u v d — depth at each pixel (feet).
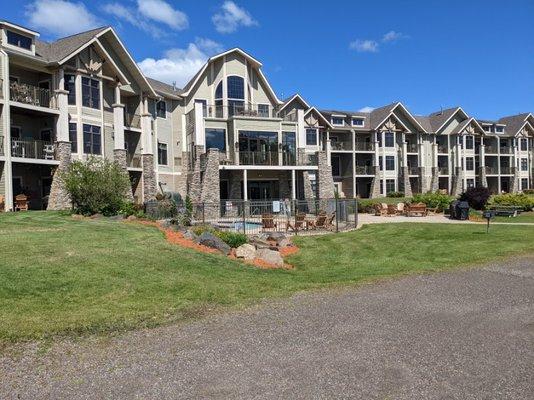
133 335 22.03
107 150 104.83
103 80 102.89
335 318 24.81
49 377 17.17
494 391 15.66
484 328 22.65
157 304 27.45
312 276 38.22
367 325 23.43
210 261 41.27
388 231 70.54
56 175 89.81
